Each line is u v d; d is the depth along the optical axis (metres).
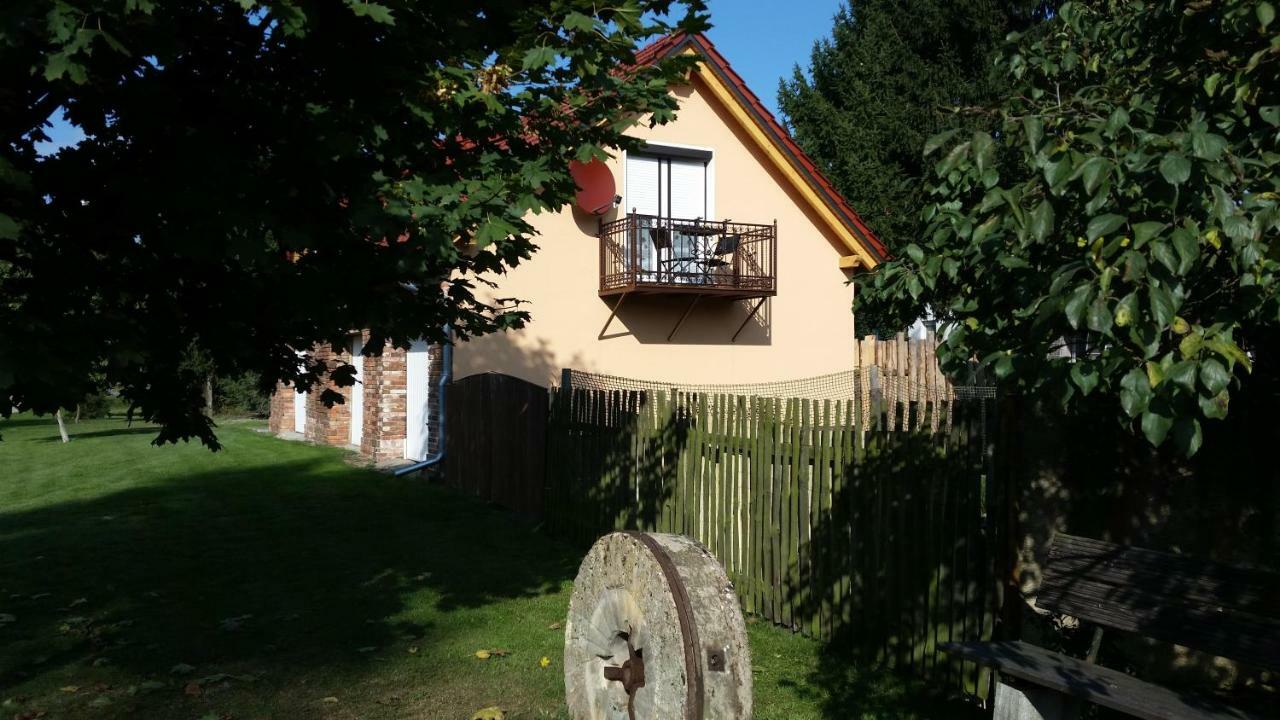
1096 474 4.32
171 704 4.61
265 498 11.48
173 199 3.89
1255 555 3.90
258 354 5.46
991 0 21.00
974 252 2.94
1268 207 2.23
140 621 6.07
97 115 4.21
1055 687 3.38
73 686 4.80
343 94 4.39
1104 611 3.73
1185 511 4.08
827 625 5.72
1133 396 2.24
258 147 4.38
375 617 6.23
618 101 5.38
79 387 3.79
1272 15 2.50
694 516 7.09
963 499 4.78
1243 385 3.79
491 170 5.04
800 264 16.50
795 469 6.05
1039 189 2.54
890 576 5.22
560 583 7.27
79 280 4.38
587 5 4.35
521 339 13.50
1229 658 3.25
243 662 5.27
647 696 3.20
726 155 15.66
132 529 9.38
